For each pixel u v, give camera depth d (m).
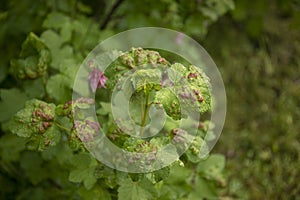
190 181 1.03
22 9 1.30
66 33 1.19
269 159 1.60
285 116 1.71
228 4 1.29
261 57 1.88
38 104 0.88
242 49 1.90
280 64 1.88
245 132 1.69
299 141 1.65
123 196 0.88
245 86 1.81
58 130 0.88
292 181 1.54
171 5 1.30
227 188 1.49
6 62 1.25
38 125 0.87
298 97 1.78
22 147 1.03
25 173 1.15
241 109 1.75
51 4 1.28
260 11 1.50
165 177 0.84
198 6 1.27
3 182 1.18
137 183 0.89
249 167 1.58
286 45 1.92
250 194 1.51
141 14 1.29
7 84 1.22
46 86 0.99
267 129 1.70
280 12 1.95
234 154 1.62
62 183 1.09
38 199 1.15
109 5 1.48
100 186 0.92
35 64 0.98
